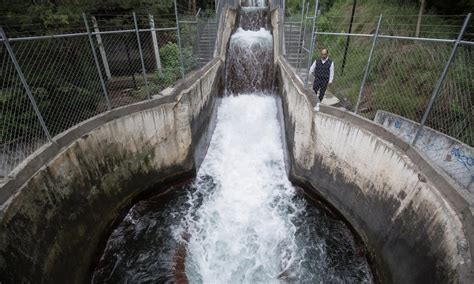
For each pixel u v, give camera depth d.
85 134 6.25
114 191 7.01
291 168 8.67
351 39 10.98
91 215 6.27
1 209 4.30
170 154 8.21
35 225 4.85
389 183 5.73
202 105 9.74
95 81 8.48
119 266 6.23
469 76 6.65
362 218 6.57
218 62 12.73
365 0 12.84
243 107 12.49
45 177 5.20
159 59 10.45
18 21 6.50
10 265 4.22
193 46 11.41
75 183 5.89
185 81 8.82
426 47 8.15
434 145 5.87
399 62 8.49
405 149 5.52
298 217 7.54
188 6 15.01
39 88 6.40
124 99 8.95
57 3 7.46
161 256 6.43
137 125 7.30
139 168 7.64
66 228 5.55
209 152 10.07
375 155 6.05
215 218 7.46
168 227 7.16
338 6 14.64
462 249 3.90
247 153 10.04
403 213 5.33
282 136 10.52
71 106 7.53
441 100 6.83
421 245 4.79
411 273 4.91
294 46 12.88
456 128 6.36
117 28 9.78
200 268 6.20
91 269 6.08
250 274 6.09
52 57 6.68
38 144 5.90
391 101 7.84
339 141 6.93
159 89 9.30
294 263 6.32
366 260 6.34
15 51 6.50
